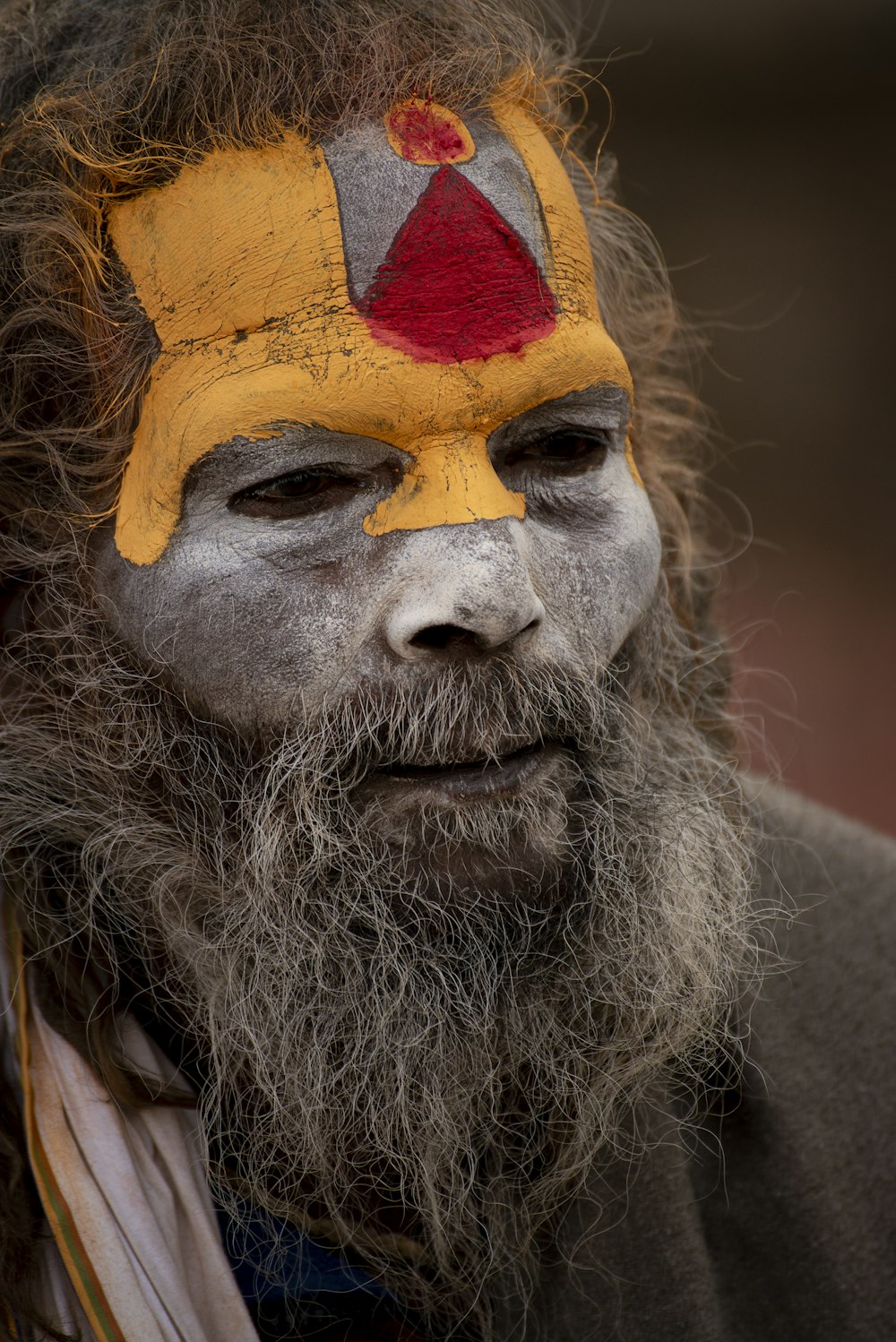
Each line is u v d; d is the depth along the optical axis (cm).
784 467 1576
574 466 385
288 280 343
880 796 1242
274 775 366
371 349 341
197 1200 372
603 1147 421
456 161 353
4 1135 363
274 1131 385
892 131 1531
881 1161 450
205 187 347
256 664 358
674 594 478
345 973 373
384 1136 381
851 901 488
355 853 368
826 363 1569
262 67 353
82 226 361
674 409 551
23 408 380
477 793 365
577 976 384
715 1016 411
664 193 1540
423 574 344
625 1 1467
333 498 357
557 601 372
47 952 375
